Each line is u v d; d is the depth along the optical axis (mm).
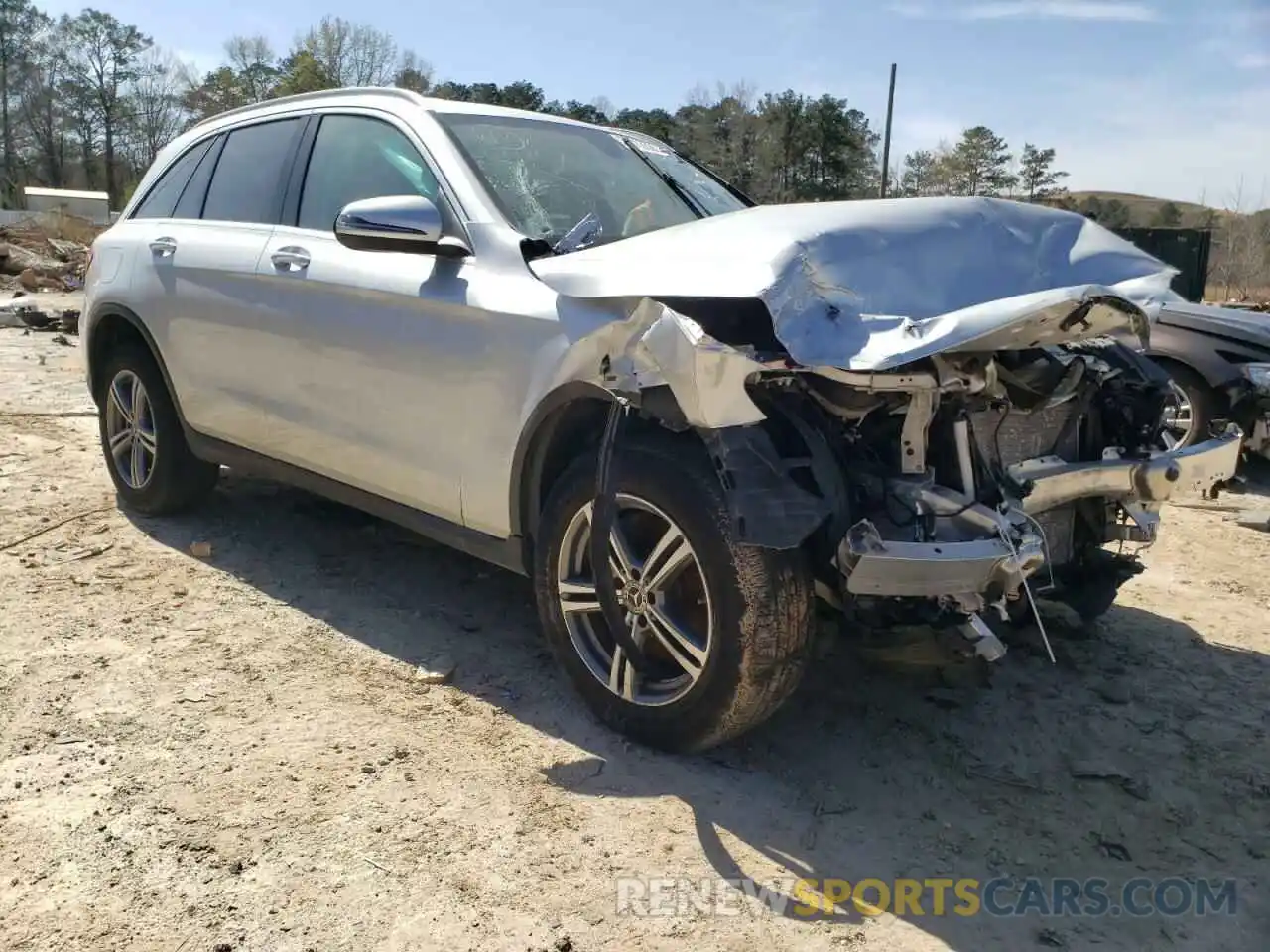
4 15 74125
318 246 4039
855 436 2934
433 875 2549
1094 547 3725
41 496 5438
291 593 4277
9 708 3225
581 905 2471
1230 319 6793
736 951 2346
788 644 2828
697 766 3092
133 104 76500
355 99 4230
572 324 3098
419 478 3660
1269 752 3318
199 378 4566
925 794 3021
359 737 3172
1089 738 3377
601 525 3018
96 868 2510
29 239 28906
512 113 4176
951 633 2867
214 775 2922
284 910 2402
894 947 2391
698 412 2666
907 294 2840
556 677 3625
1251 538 5566
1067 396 3164
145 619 3953
